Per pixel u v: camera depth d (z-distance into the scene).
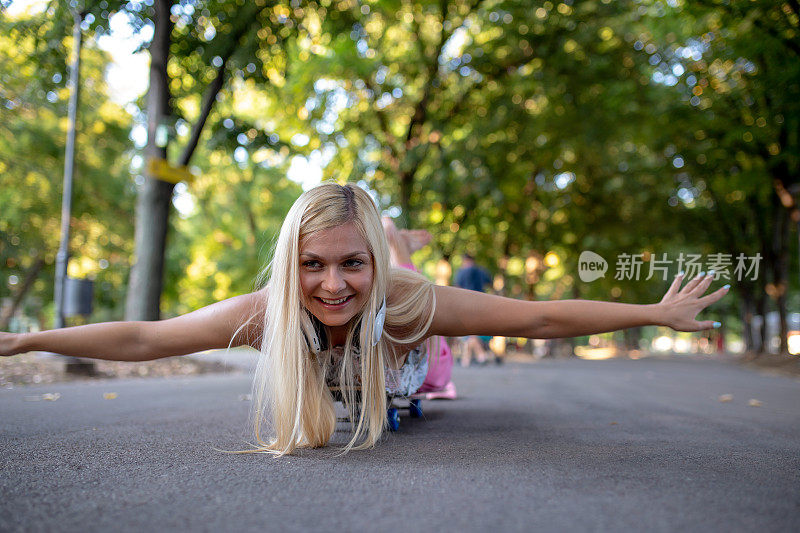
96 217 21.14
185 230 29.67
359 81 16.98
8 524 1.62
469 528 1.55
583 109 16.39
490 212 21.02
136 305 10.20
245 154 10.99
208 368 9.87
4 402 5.13
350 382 2.76
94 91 19.28
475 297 2.68
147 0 10.27
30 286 23.88
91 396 5.70
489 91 16.89
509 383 7.70
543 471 2.26
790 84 12.47
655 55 16.20
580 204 21.98
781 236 19.92
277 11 11.27
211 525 1.60
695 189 22.36
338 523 1.61
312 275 2.41
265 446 2.74
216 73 10.91
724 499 1.86
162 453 2.69
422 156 16.41
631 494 1.91
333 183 2.50
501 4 15.27
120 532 1.55
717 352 44.44
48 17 10.36
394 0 15.48
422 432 3.35
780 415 4.57
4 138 17.69
